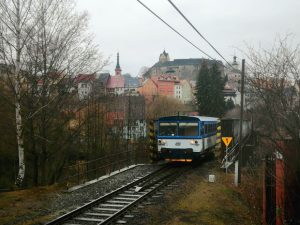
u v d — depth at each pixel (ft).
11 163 97.09
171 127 74.08
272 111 36.60
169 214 40.78
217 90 205.16
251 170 63.77
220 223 39.88
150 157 82.33
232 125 86.17
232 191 55.26
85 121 78.69
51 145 74.90
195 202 46.57
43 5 63.46
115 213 38.32
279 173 34.94
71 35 67.62
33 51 63.87
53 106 69.26
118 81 360.48
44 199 45.47
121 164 79.20
